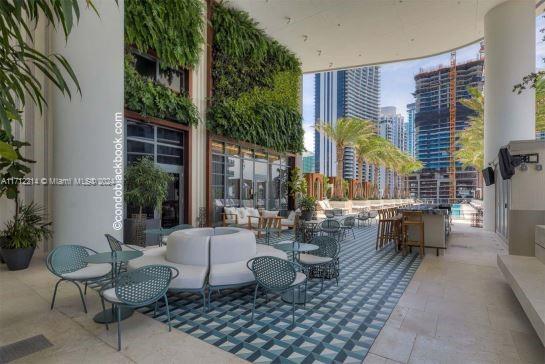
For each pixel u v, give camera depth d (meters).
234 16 10.50
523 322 3.25
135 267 3.89
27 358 2.50
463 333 3.00
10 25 1.75
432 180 48.47
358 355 2.61
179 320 3.29
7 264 5.08
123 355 2.56
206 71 9.78
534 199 6.45
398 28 11.09
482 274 5.10
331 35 11.70
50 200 6.22
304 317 3.39
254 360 2.53
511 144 6.67
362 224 12.80
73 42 5.13
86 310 3.47
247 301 3.85
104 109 5.34
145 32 7.56
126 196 6.90
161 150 8.48
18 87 1.88
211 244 3.99
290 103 13.14
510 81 9.49
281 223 9.71
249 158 11.46
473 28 11.05
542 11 10.56
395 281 4.72
